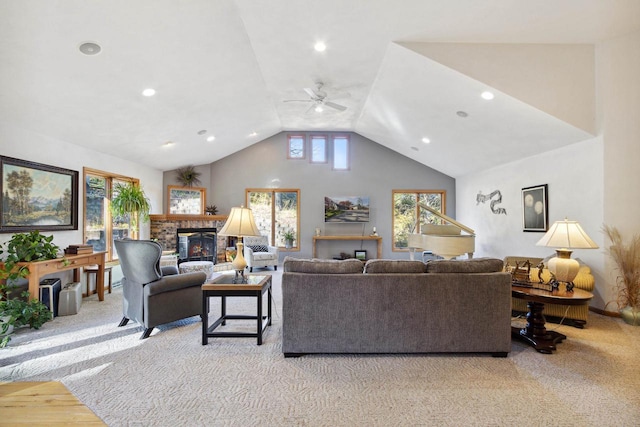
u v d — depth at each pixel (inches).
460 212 328.2
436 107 200.7
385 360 107.0
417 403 82.4
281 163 334.0
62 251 180.9
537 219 208.8
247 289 119.4
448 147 259.9
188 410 79.1
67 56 126.4
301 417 76.7
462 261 113.1
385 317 109.2
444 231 221.1
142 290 128.8
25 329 134.3
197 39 141.2
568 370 99.9
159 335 128.9
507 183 245.0
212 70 169.2
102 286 179.8
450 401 83.3
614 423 74.4
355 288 108.8
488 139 215.6
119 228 239.1
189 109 203.0
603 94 156.7
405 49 155.6
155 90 169.0
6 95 134.4
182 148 264.8
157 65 149.6
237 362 105.2
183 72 161.9
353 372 98.7
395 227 338.0
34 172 163.2
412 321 109.3
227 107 221.1
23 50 117.0
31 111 149.3
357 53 165.3
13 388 68.7
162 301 130.4
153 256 127.2
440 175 339.6
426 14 132.0
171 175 308.8
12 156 152.3
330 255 334.0
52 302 148.3
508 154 226.7
